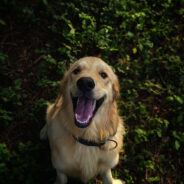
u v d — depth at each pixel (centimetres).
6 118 331
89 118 237
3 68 380
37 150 328
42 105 356
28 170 303
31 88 381
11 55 403
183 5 500
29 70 396
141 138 356
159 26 455
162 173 337
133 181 324
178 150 358
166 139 367
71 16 446
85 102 246
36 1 447
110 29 429
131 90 401
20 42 417
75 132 246
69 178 319
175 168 346
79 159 257
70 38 415
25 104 366
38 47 418
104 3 462
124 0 454
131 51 443
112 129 261
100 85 235
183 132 371
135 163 341
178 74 420
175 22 487
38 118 360
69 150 250
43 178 309
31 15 425
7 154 305
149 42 427
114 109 267
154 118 373
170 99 387
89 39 423
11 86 378
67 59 410
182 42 466
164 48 455
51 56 410
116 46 417
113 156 264
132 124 376
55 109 272
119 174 333
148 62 425
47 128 312
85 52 422
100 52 425
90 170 268
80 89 223
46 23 438
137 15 434
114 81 269
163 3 488
